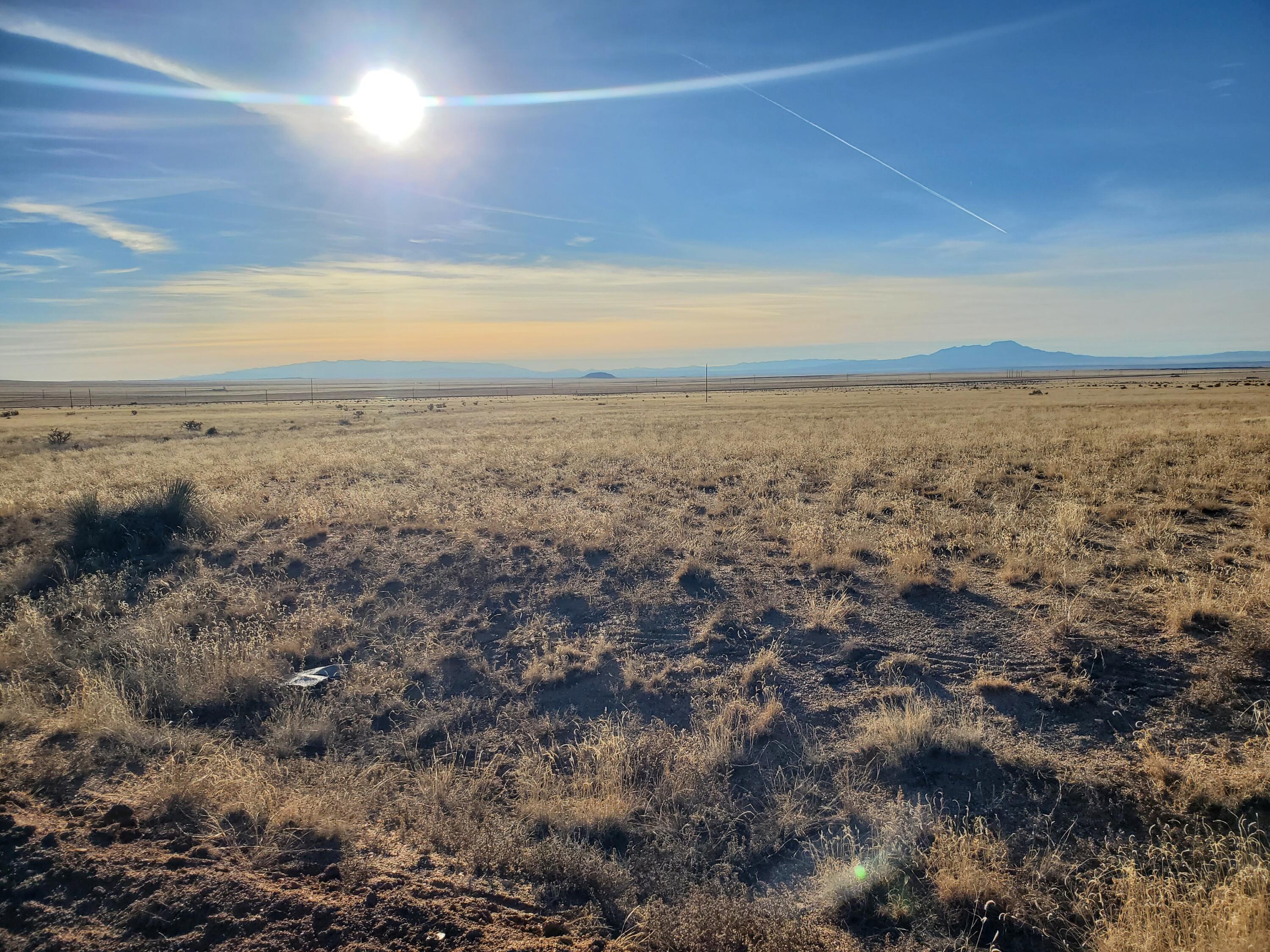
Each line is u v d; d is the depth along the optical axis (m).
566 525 12.91
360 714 7.23
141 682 7.56
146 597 10.55
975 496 14.81
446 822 5.36
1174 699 6.45
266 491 18.06
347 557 11.74
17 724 6.65
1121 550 10.63
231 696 7.54
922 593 9.27
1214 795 5.12
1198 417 33.28
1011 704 6.63
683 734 6.61
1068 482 15.73
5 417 67.06
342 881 4.52
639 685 7.54
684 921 4.14
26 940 3.88
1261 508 12.05
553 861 4.79
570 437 32.25
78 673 7.67
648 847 5.11
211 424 53.41
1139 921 4.02
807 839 5.18
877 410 50.12
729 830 5.29
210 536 13.23
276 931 3.99
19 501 16.92
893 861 4.80
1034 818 5.18
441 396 136.38
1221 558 9.95
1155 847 4.72
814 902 4.52
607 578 10.39
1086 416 35.91
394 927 4.08
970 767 5.76
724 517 13.94
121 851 4.67
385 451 27.69
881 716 6.55
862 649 7.88
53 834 4.76
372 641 8.88
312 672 8.02
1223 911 3.93
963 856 4.68
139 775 5.88
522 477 19.17
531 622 9.15
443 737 6.89
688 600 9.52
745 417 45.06
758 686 7.36
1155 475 16.09
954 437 26.44
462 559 11.40
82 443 40.19
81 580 11.11
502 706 7.35
